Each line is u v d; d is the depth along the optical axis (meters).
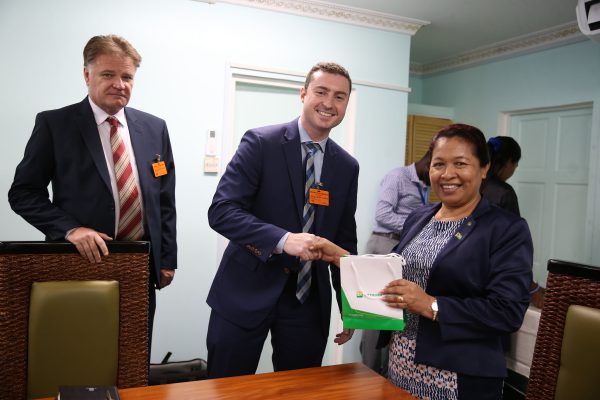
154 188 1.87
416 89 5.18
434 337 1.35
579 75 3.59
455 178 1.39
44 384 1.36
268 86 3.31
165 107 2.96
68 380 1.38
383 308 1.27
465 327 1.29
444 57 4.69
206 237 3.10
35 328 1.36
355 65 3.49
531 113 4.10
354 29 3.47
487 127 4.40
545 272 3.96
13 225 2.67
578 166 3.72
